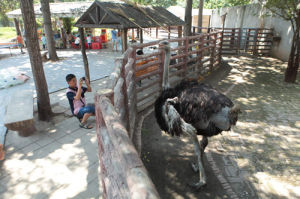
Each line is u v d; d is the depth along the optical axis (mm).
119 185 1549
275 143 4168
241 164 3592
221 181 3229
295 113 5387
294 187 3107
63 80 7816
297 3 7211
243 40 13297
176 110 3006
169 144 4125
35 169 3365
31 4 4402
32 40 4371
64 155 3699
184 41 6547
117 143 1354
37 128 4562
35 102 5828
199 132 3059
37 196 2865
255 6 14016
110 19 5949
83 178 3168
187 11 9289
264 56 12344
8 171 3328
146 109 5430
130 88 4512
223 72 9039
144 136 4371
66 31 17156
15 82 7371
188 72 7359
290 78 7750
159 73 5598
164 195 3014
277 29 11789
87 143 4039
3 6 25719
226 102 2752
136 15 6262
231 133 4496
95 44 15328
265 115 5285
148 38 19797
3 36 22359
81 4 15039
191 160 3689
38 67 4602
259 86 7391
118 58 3453
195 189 3074
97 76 8266
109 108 1807
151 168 3512
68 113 5145
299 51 7391
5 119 3982
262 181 3234
